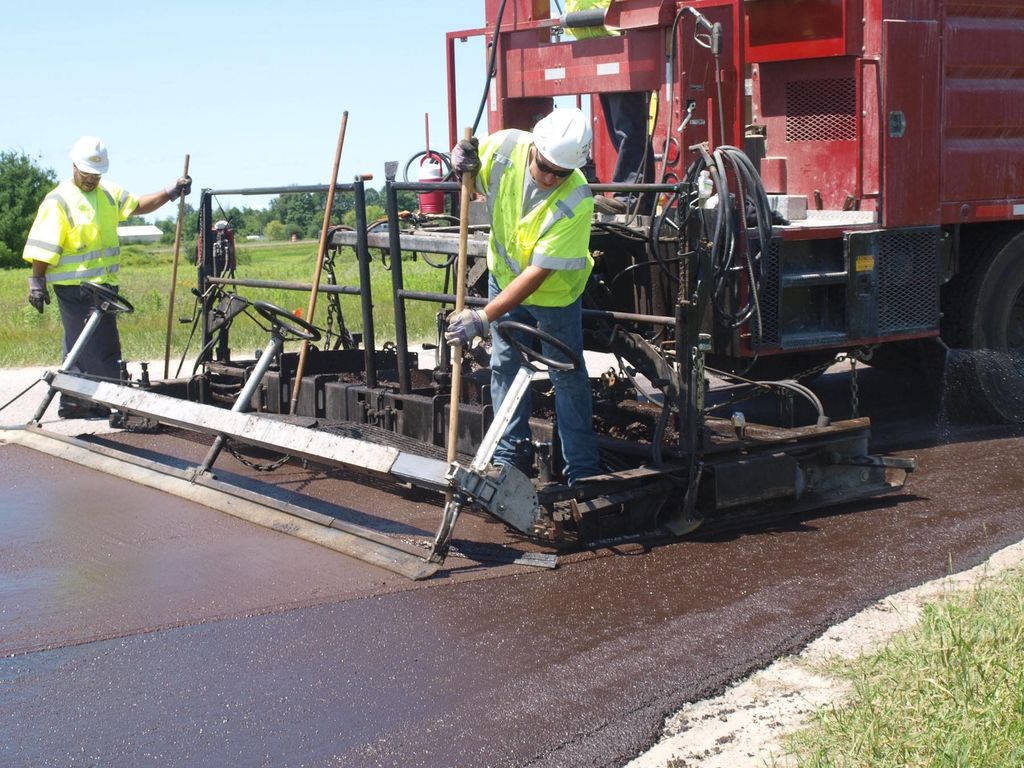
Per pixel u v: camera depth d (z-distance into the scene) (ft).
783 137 26.37
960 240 26.61
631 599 15.25
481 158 17.34
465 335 16.07
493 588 15.60
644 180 22.95
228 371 26.25
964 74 25.00
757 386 20.71
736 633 14.06
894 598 15.28
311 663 13.16
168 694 12.39
